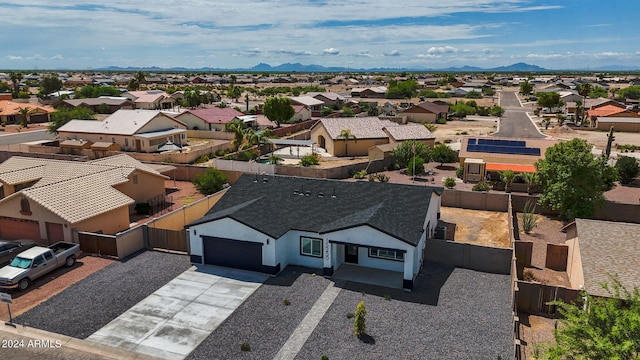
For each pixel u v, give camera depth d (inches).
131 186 1520.7
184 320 845.8
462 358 727.7
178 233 1168.8
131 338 789.2
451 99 6107.3
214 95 5856.3
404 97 6235.2
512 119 4143.7
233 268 1077.1
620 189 1809.8
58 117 3095.5
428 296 940.0
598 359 507.5
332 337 787.4
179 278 1023.6
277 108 3459.6
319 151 2682.1
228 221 1051.3
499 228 1402.6
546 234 1350.9
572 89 6363.2
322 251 1064.8
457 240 1310.3
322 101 4579.2
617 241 892.0
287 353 743.1
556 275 1065.5
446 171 2194.9
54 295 941.2
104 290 964.0
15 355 741.3
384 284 992.2
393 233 962.7
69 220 1143.0
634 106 4466.0
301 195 1202.6
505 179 1793.8
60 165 1561.3
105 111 4392.2
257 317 855.1
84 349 759.1
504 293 955.3
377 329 812.0
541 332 809.5
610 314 550.0
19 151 2454.5
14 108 3814.0
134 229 1169.4
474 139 2150.6
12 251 1100.5
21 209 1204.5
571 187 1357.0
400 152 2219.5
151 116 2689.5
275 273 1036.5
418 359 725.3
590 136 3161.9
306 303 908.0
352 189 1208.2
